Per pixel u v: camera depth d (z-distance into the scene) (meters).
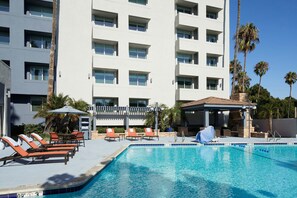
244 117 24.86
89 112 21.56
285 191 7.65
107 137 19.98
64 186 6.80
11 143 9.77
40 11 25.66
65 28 24.95
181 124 28.11
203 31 30.86
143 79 28.59
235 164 11.91
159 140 20.47
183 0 30.42
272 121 27.69
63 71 24.59
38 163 10.13
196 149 17.00
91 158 11.38
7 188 6.46
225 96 31.20
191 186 8.05
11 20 23.27
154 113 25.30
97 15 27.31
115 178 8.94
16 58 23.19
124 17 27.34
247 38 34.03
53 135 15.42
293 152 16.11
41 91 23.97
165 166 11.29
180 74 28.84
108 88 25.92
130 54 28.42
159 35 29.02
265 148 17.84
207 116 23.53
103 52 27.25
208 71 30.33
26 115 24.11
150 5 28.94
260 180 8.92
